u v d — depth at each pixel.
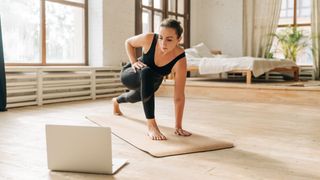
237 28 8.20
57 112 3.66
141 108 3.95
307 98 4.60
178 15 7.88
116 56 5.80
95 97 5.15
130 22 6.09
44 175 1.65
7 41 4.42
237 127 2.86
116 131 2.55
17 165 1.80
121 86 5.79
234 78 7.49
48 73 4.43
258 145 2.24
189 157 1.94
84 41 5.56
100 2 5.45
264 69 5.55
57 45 5.15
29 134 2.53
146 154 2.00
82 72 4.97
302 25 7.72
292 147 2.19
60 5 5.15
